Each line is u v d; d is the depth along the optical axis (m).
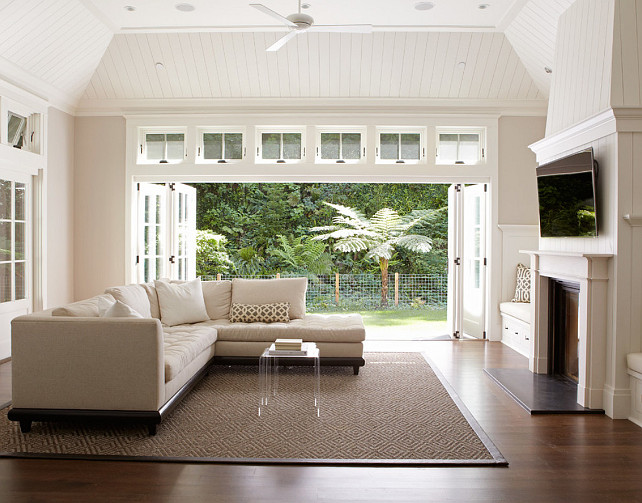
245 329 4.54
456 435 3.15
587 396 3.64
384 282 10.60
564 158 4.02
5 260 4.95
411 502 2.34
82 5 4.72
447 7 4.77
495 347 5.80
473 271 6.55
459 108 6.05
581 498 2.39
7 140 4.98
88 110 6.14
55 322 3.05
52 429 3.20
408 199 11.41
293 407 3.67
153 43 5.55
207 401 3.80
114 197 6.16
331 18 5.02
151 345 3.05
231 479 2.56
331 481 2.55
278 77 5.82
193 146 6.12
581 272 3.74
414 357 5.30
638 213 3.45
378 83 5.86
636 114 3.37
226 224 11.28
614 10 3.53
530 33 5.06
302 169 6.05
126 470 2.65
